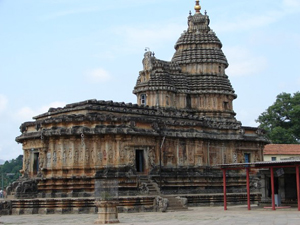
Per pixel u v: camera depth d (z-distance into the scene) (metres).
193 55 85.94
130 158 61.41
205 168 71.81
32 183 60.34
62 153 60.41
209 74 85.19
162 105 78.81
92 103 62.75
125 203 54.25
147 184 61.50
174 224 38.31
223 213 50.06
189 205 62.25
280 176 58.53
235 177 75.50
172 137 68.00
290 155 108.06
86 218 47.03
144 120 64.38
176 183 67.00
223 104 84.75
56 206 54.44
